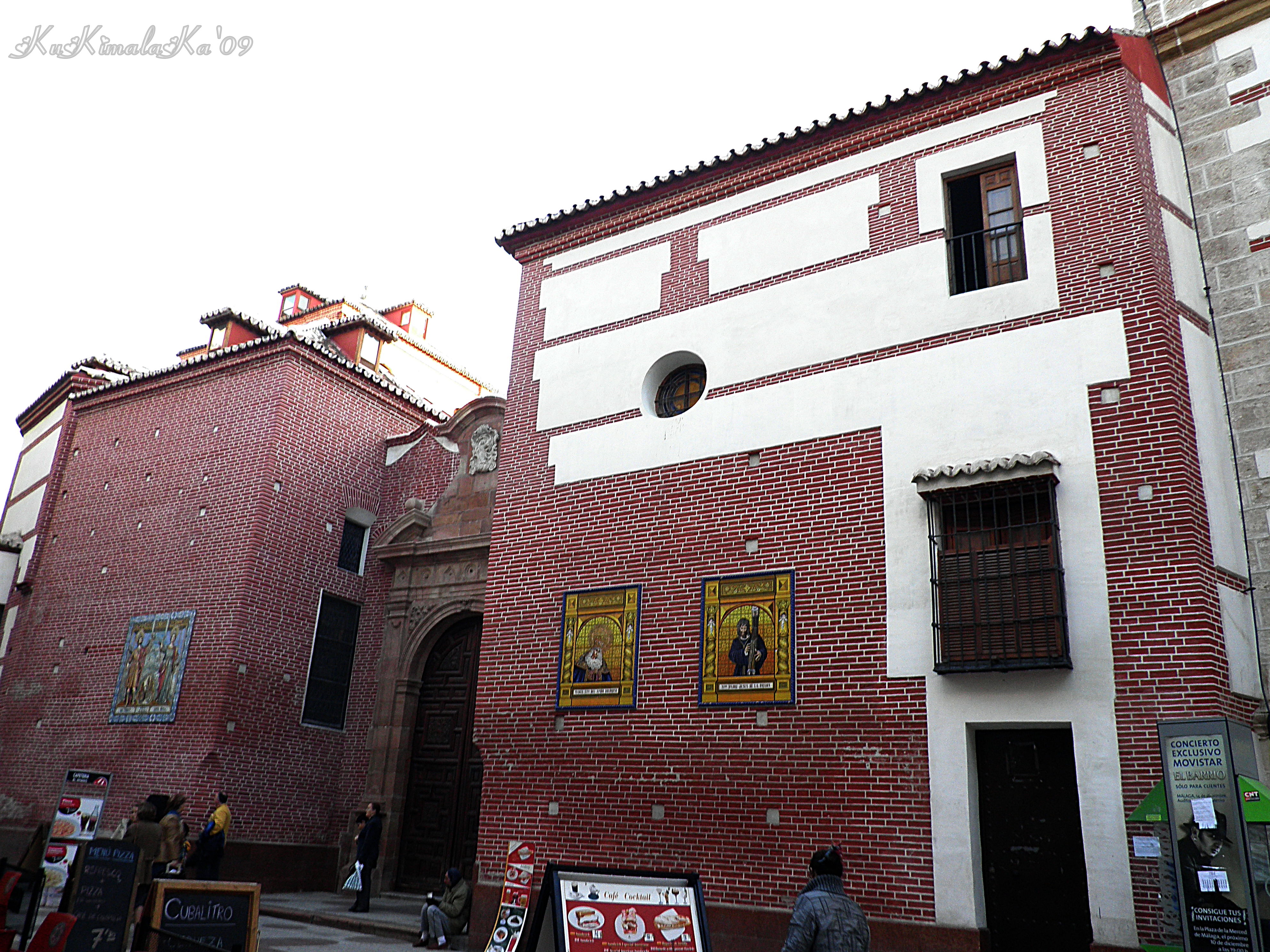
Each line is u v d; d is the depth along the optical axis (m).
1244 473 11.04
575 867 6.85
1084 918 9.84
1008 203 12.42
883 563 11.66
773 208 14.24
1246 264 11.59
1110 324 11.01
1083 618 10.23
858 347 12.73
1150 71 12.49
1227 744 7.98
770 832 11.49
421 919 14.85
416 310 33.12
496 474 19.33
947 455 11.59
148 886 8.37
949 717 10.71
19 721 21.48
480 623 18.89
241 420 20.53
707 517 13.30
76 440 24.09
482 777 17.66
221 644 18.41
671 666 12.92
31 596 22.97
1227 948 7.65
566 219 16.45
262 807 18.16
